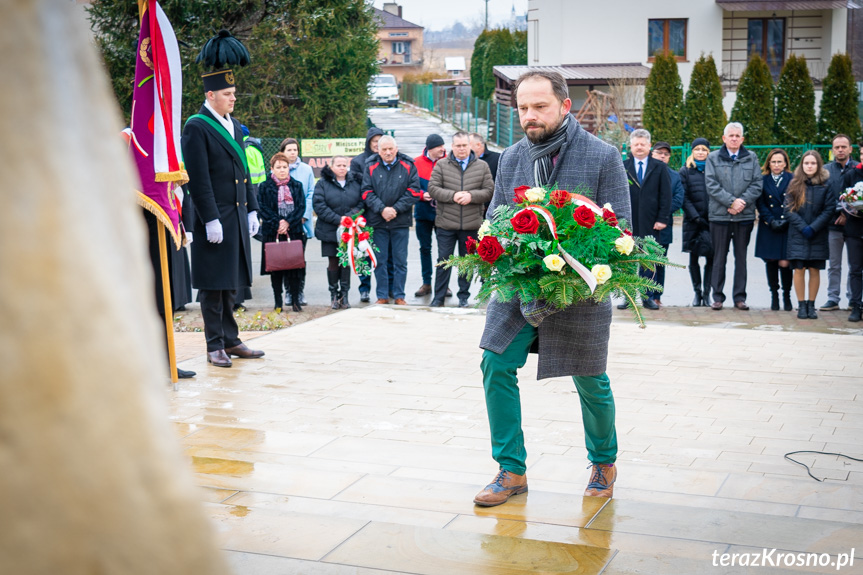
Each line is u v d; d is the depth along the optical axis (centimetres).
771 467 405
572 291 299
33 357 41
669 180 941
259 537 270
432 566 249
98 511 42
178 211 529
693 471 390
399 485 348
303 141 1616
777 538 285
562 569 247
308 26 2022
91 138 44
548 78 333
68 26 43
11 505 41
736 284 949
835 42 2642
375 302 1044
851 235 870
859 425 474
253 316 910
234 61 586
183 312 955
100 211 44
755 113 2000
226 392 543
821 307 948
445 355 654
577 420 484
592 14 2623
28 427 41
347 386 560
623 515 312
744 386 561
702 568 245
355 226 955
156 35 495
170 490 45
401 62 8544
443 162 958
